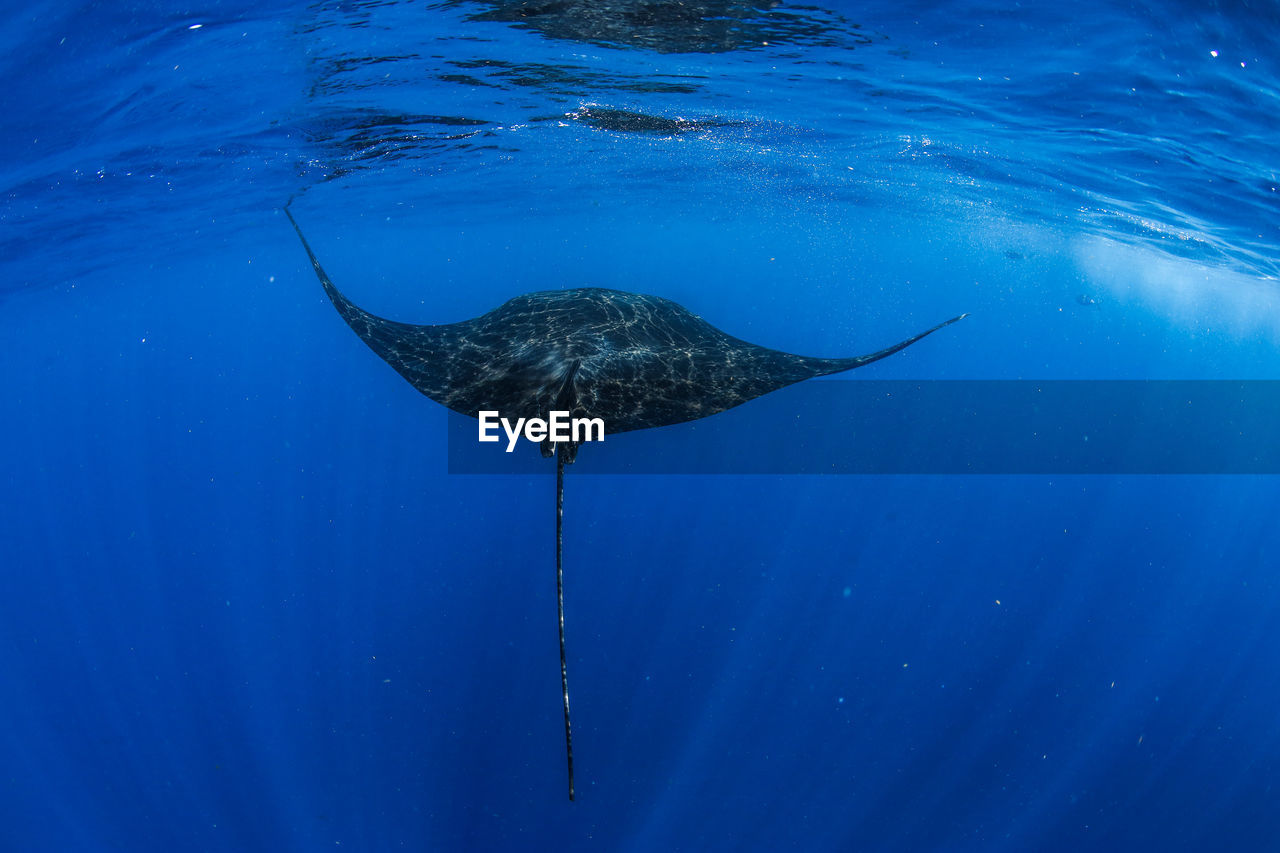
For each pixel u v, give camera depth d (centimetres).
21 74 712
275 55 733
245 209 1404
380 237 2073
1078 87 732
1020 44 668
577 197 1602
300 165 1131
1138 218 1224
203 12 646
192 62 733
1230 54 628
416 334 679
